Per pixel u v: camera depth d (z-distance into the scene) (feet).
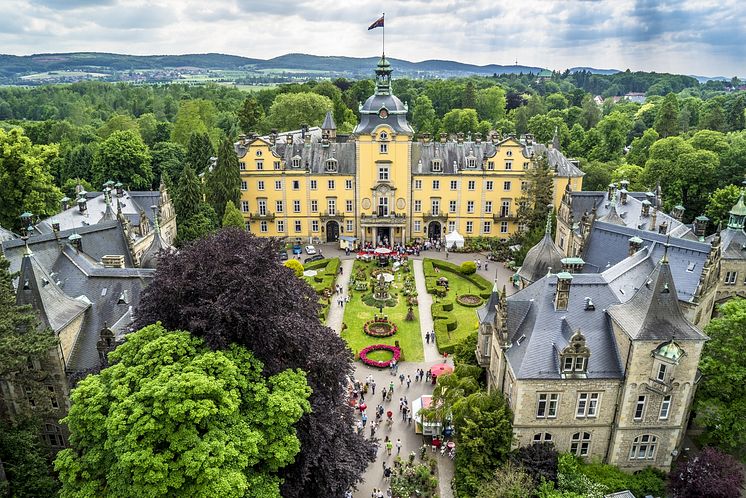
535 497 190.19
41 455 193.26
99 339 223.51
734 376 207.10
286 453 159.02
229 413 150.20
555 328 206.80
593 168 574.15
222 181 469.57
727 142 552.00
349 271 444.14
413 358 315.78
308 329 192.65
